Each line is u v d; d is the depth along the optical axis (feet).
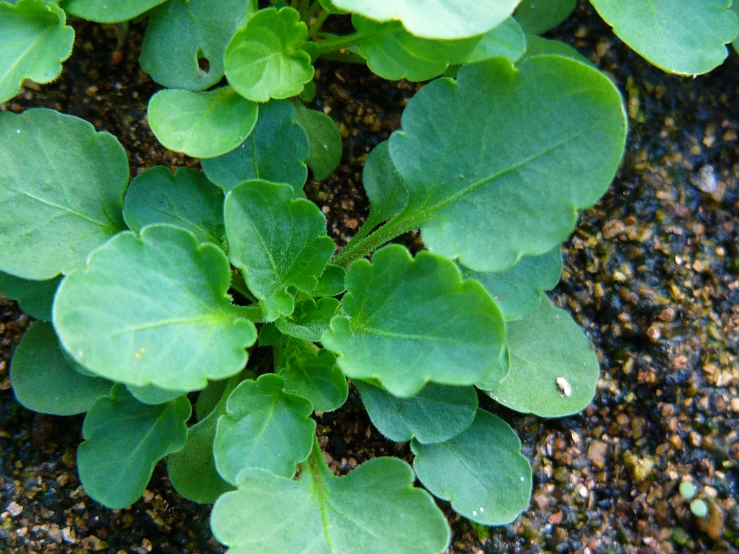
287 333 0.39
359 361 0.35
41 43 0.40
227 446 0.37
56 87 0.47
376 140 0.49
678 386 0.46
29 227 0.38
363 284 0.36
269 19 0.38
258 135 0.41
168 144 0.38
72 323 0.31
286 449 0.37
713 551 0.44
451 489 0.40
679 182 0.50
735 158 0.51
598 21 0.52
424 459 0.40
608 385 0.47
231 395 0.37
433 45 0.40
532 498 0.45
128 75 0.48
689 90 0.52
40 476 0.43
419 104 0.37
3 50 0.40
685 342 0.47
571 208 0.35
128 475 0.38
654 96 0.51
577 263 0.49
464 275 0.41
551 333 0.44
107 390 0.41
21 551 0.42
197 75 0.40
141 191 0.40
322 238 0.38
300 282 0.39
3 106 0.46
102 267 0.32
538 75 0.35
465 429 0.41
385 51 0.41
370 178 0.43
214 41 0.40
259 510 0.35
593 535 0.44
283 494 0.36
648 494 0.45
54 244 0.38
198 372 0.33
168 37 0.41
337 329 0.37
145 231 0.33
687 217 0.50
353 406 0.45
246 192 0.35
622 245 0.49
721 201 0.50
